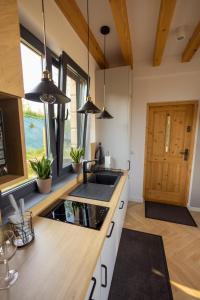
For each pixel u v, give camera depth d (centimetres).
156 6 165
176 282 163
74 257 83
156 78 296
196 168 299
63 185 164
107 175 227
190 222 268
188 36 219
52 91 89
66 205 137
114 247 154
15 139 83
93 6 164
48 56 147
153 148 330
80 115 239
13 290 67
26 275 73
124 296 149
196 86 280
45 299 63
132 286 158
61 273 74
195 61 273
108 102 266
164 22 167
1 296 64
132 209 308
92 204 139
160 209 310
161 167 332
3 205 114
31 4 120
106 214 124
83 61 218
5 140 84
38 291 66
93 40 220
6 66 68
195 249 209
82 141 246
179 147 316
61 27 161
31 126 141
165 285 159
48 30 140
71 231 103
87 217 119
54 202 142
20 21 120
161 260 190
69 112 201
